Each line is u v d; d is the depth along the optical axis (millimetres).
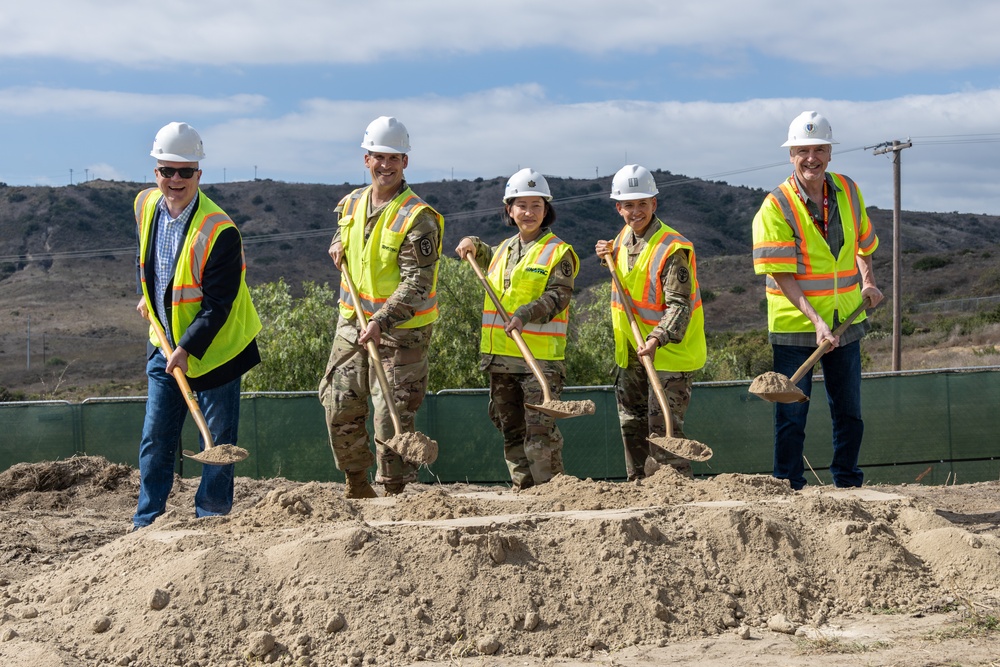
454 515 4980
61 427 10312
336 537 4336
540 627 4051
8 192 97375
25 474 8688
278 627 3996
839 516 4949
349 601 4055
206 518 5105
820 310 6488
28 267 85125
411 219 6379
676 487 5535
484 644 3904
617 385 7039
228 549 4453
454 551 4305
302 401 10273
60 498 8305
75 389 44500
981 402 10766
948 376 10734
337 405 6496
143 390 38062
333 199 108500
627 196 6664
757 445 10383
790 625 4109
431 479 10219
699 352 6750
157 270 5941
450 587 4164
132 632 3975
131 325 70562
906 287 57406
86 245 90312
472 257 6969
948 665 3572
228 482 6012
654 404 6605
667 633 4066
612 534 4488
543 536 4496
